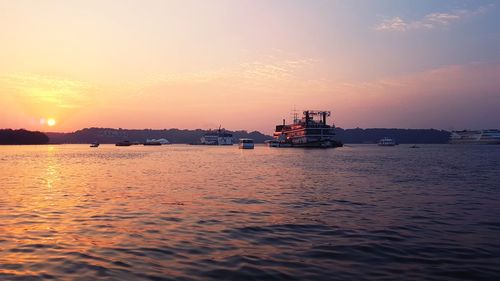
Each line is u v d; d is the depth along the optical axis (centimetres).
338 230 1953
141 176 5181
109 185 4075
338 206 2706
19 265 1398
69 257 1494
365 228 2000
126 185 4075
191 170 6306
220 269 1345
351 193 3400
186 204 2794
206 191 3553
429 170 6116
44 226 2066
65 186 3988
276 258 1474
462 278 1257
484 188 3750
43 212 2481
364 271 1323
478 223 2128
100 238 1800
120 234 1875
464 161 8812
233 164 8031
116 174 5528
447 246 1644
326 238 1791
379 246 1644
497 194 3328
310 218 2269
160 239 1777
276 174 5459
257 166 7300
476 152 15412
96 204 2800
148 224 2106
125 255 1520
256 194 3347
